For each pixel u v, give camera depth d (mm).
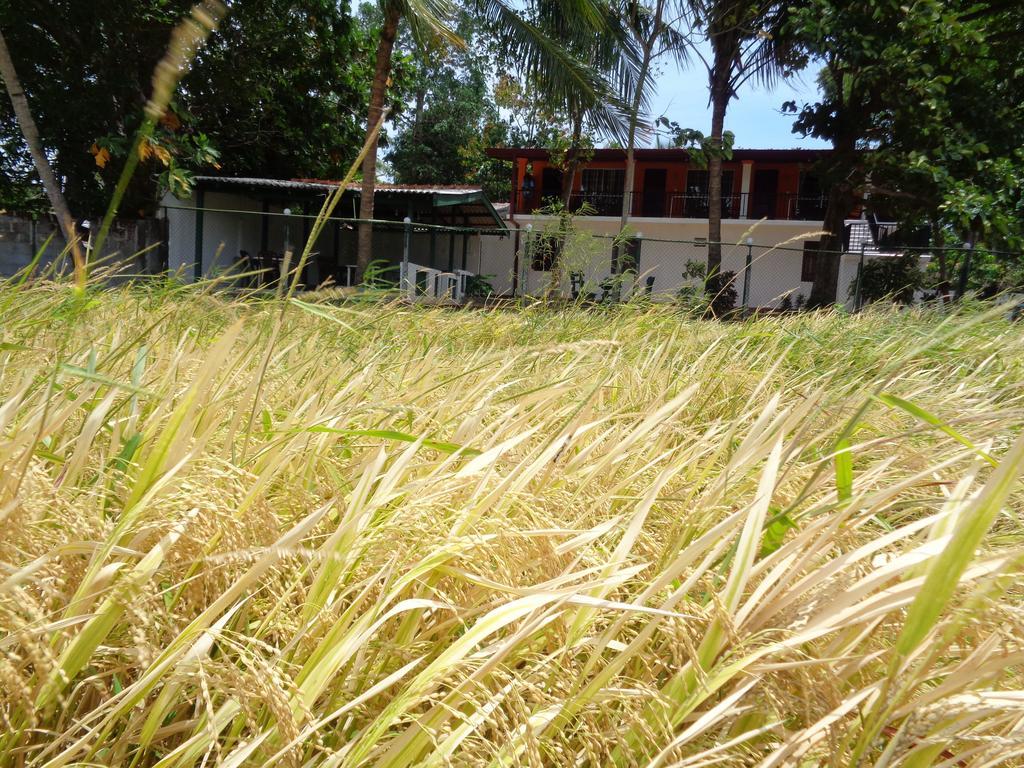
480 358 2916
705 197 27312
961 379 3461
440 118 42750
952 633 926
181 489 1158
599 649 1100
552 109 16594
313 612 1100
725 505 1540
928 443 2199
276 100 22812
